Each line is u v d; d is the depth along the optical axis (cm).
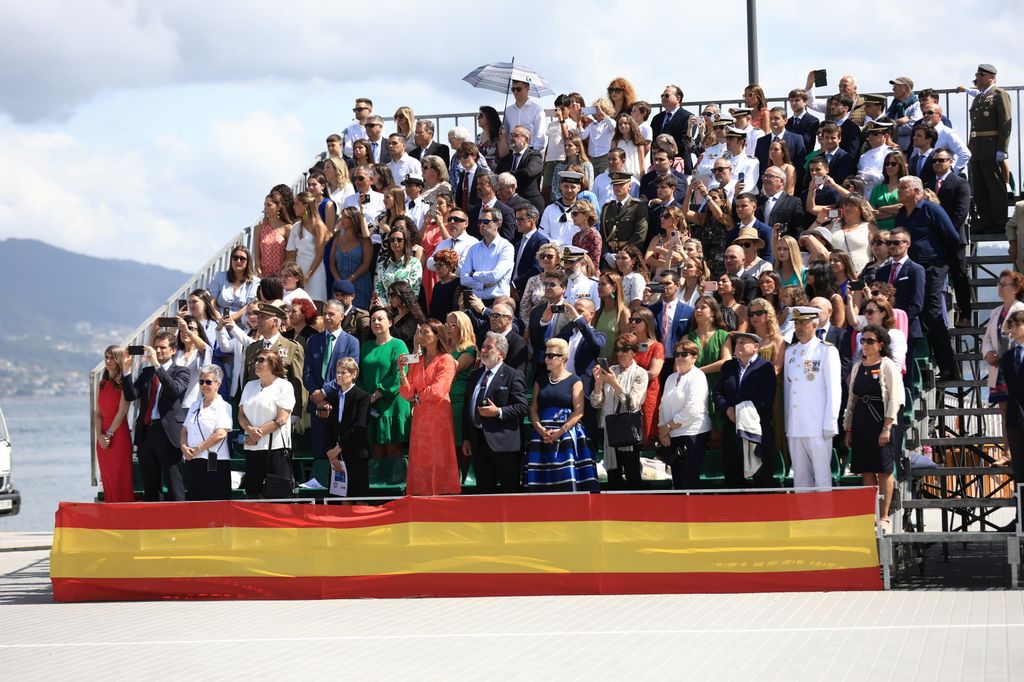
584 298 1622
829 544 1339
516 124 2238
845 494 1342
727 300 1638
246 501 1445
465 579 1395
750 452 1448
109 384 1648
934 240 1711
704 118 2222
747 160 2025
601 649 1080
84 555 1460
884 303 1465
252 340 1772
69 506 1473
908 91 2208
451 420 1540
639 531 1372
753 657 1031
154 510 1458
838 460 1552
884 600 1272
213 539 1444
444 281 1795
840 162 2017
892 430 1401
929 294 1692
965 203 1844
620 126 2092
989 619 1157
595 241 1831
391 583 1409
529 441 1545
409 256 1842
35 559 1944
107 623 1302
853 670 977
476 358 1625
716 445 1605
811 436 1429
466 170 2050
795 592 1338
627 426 1495
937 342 1698
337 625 1240
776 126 2120
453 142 2309
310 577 1420
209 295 1814
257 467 1549
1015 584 1329
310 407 1636
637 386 1513
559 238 1895
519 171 2081
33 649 1170
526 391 1655
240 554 1436
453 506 1406
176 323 1647
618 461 1538
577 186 1888
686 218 1906
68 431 17800
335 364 1645
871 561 1330
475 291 1775
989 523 1777
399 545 1411
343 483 1560
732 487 1495
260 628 1238
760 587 1349
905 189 1720
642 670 998
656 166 1977
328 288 1936
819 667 991
